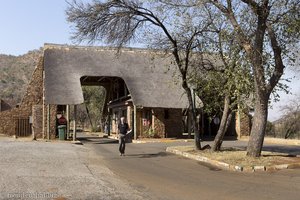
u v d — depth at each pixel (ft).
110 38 67.21
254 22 57.72
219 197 34.50
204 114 124.06
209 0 54.70
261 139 55.88
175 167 53.52
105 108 162.71
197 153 66.28
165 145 92.32
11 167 46.70
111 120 151.94
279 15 54.34
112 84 148.87
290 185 39.81
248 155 56.29
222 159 56.18
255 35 54.95
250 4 51.42
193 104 71.67
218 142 68.03
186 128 128.06
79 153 68.59
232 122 121.60
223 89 64.18
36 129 108.17
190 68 73.36
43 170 45.78
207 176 45.91
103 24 66.08
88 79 144.46
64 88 107.45
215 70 66.44
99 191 35.29
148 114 118.62
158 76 118.11
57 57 116.16
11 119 118.42
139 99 110.73
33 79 118.42
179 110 118.83
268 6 52.24
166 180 43.11
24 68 392.47
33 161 52.90
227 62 62.34
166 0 60.03
